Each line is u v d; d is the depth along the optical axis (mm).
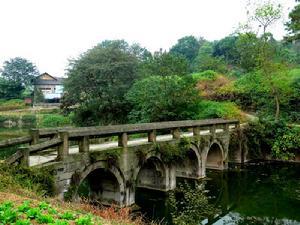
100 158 14344
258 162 28422
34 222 7207
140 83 31734
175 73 31078
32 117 56406
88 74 36469
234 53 54406
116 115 36406
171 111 29484
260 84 34312
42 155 14383
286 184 21969
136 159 16516
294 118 33281
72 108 40438
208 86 39438
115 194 15805
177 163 22469
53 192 11680
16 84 76000
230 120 26641
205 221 16062
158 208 17094
